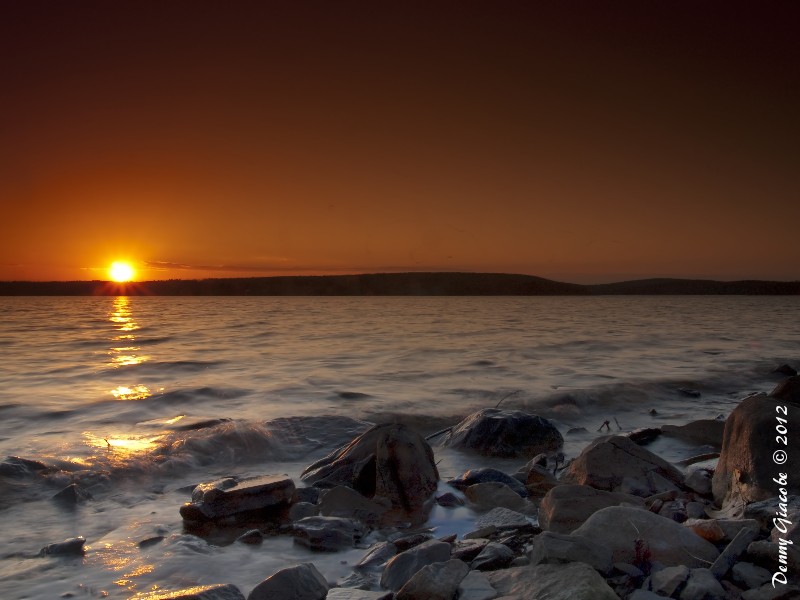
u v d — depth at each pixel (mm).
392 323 46594
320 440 9758
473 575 4441
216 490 6422
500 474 7574
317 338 31797
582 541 4621
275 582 4336
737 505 5785
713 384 16422
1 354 24281
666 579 4270
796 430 6070
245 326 43125
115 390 15055
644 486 6785
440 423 11703
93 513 6645
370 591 4457
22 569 5090
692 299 141750
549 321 49375
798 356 22953
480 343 28328
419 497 6859
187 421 11070
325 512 6449
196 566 5156
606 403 13641
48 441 9625
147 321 50500
